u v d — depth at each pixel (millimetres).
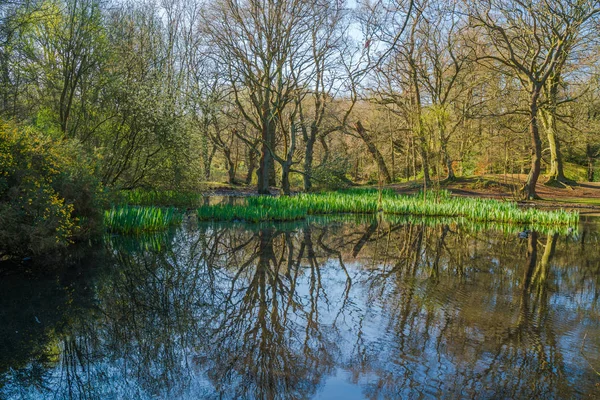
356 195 21984
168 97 17219
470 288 7027
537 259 9398
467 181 28828
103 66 16484
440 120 18781
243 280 7531
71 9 15219
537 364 4312
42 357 4559
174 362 4426
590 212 19891
